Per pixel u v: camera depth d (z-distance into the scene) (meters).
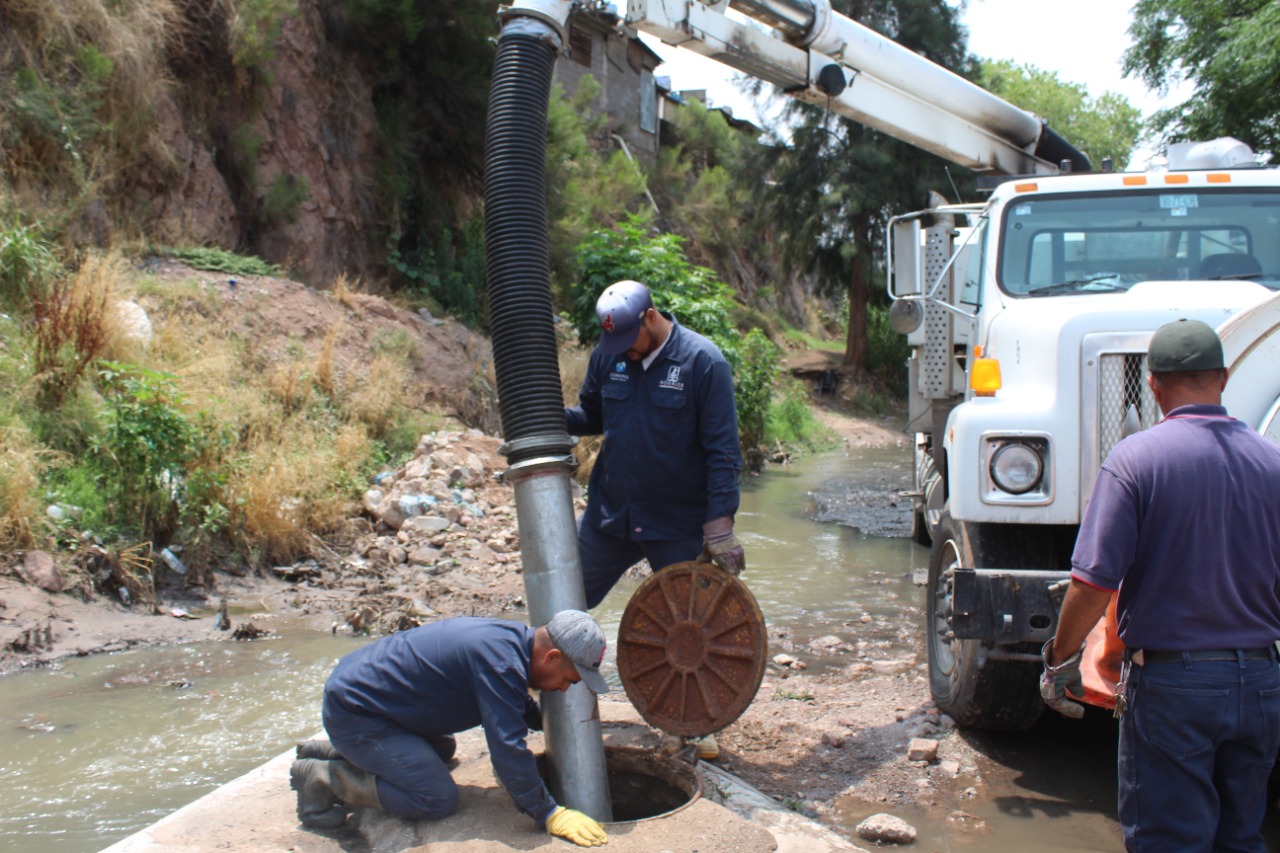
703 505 4.23
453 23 15.46
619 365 4.19
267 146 13.43
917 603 7.52
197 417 8.03
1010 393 4.59
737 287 33.38
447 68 15.50
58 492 6.91
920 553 9.48
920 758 4.52
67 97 10.43
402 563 8.02
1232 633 2.77
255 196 13.17
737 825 3.43
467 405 11.80
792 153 27.75
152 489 7.20
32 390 7.45
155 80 11.46
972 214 6.49
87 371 7.89
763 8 6.02
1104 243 5.30
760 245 35.44
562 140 17.69
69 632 5.96
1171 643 2.79
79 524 6.83
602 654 3.42
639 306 3.96
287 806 3.71
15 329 8.09
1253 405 3.78
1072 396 4.26
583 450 11.38
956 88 7.01
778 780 4.32
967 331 6.48
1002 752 4.66
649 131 32.72
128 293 9.52
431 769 3.43
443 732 3.52
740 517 11.58
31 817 3.87
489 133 4.10
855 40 6.43
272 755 4.48
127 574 6.59
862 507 12.35
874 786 4.28
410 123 15.68
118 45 10.91
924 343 6.68
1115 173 5.54
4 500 6.49
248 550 7.48
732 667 3.93
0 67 9.94
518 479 3.88
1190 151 6.16
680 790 3.88
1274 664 2.80
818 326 39.19
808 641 6.50
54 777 4.23
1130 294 4.76
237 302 10.79
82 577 6.47
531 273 3.97
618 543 4.36
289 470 8.24
